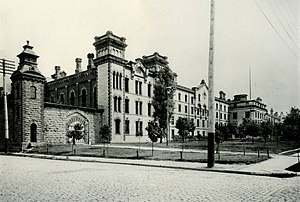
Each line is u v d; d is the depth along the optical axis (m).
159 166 18.84
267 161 21.00
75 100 52.75
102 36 47.19
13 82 36.88
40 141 36.38
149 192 9.80
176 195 9.28
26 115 35.38
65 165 19.81
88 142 42.84
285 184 11.78
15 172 15.62
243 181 12.52
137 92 51.78
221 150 30.17
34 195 9.39
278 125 52.41
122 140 46.91
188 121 50.06
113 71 45.97
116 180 12.62
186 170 16.89
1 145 38.84
